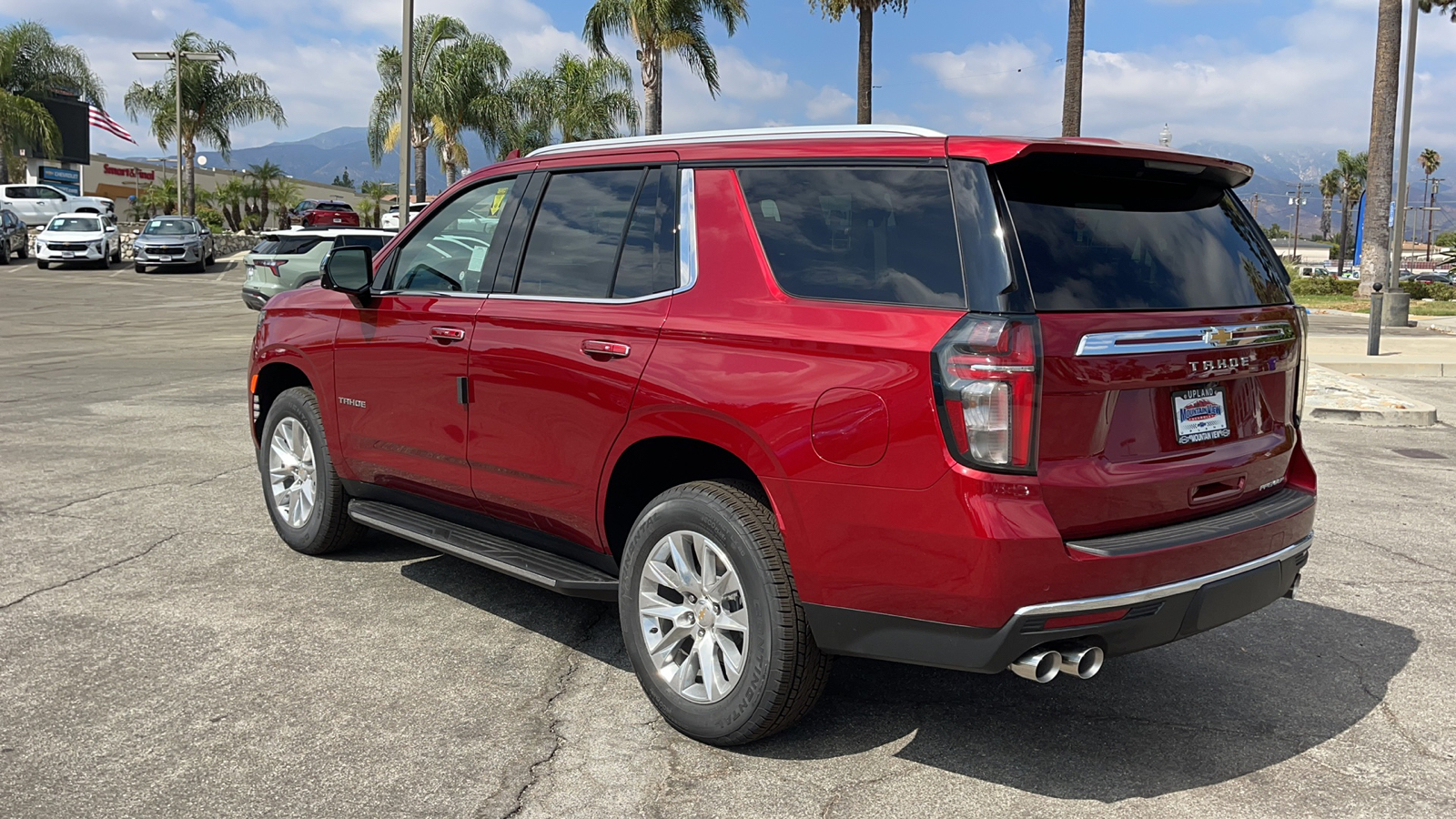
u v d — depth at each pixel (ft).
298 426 18.02
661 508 11.85
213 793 10.36
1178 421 10.84
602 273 12.89
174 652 13.84
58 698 12.40
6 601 15.64
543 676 13.38
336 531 17.61
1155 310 10.59
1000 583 9.52
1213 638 15.14
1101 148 10.41
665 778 10.84
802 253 11.16
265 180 217.77
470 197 15.25
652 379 11.71
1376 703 12.94
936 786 10.75
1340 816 10.25
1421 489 24.76
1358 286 103.55
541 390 13.03
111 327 63.62
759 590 10.89
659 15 86.94
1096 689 13.28
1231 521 11.05
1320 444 30.58
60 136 153.89
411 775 10.78
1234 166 11.66
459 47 123.34
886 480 9.97
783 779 10.85
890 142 10.89
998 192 10.11
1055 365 9.63
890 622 10.23
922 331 9.91
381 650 14.10
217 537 19.06
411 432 15.26
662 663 12.00
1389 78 93.40
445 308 14.65
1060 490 9.75
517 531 14.26
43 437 28.14
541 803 10.31
